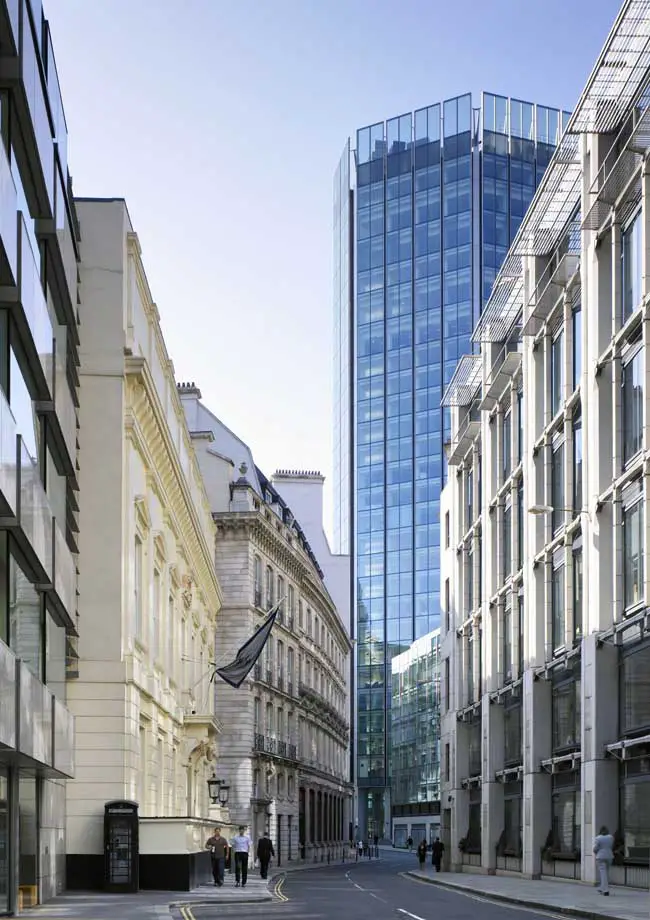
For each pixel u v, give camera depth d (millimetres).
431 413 126750
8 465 18219
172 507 44781
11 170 19297
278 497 82062
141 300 37375
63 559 25812
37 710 21375
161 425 37781
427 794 111750
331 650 98750
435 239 128875
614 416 33844
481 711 53562
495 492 51938
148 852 32656
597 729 34500
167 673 43781
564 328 39906
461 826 57531
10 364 19969
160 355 41812
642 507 31766
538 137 129750
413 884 43031
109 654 32281
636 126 30844
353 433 134250
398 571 127625
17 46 18969
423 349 128125
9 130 19688
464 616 58625
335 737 98812
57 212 24938
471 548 58188
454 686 60125
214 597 62656
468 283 125812
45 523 22766
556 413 41875
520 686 45406
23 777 24281
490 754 50188
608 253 35594
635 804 32750
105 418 33094
